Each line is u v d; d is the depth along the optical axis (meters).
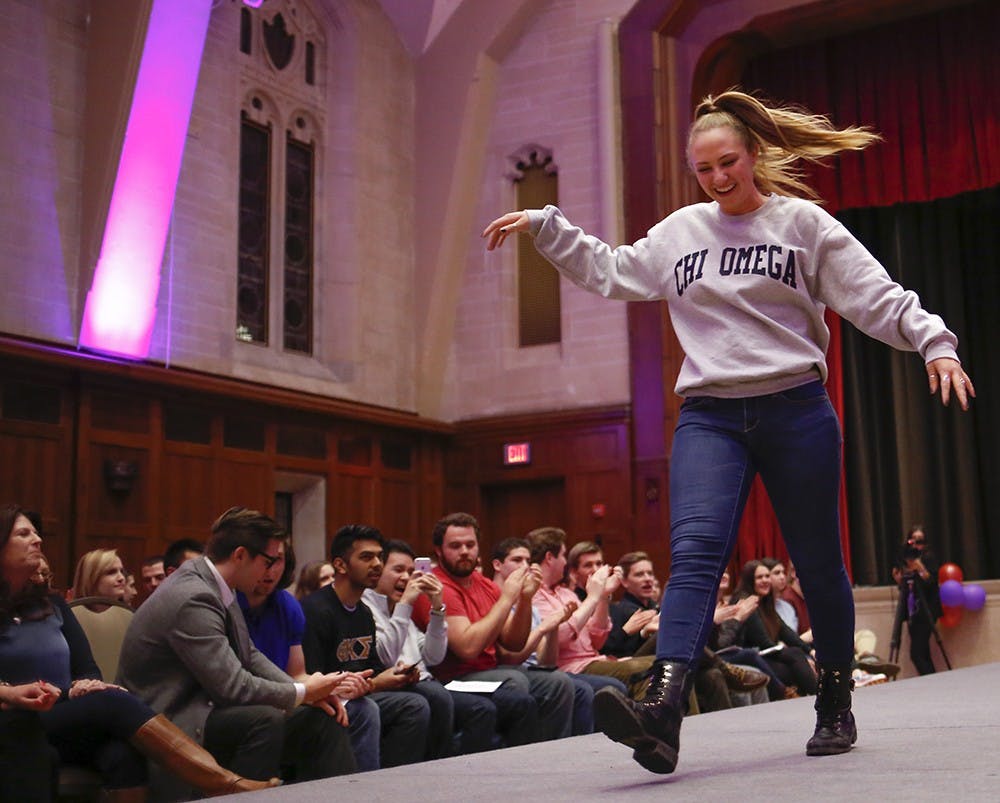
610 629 6.32
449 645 4.96
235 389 10.58
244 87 11.38
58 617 3.71
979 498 14.20
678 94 12.26
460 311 13.18
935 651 11.47
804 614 10.71
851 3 11.88
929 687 5.42
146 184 9.98
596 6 12.66
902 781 1.90
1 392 9.11
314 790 2.38
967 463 14.21
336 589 4.61
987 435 14.17
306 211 12.20
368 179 12.45
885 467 14.43
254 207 11.56
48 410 9.41
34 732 3.14
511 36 12.95
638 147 12.27
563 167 12.66
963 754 2.25
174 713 3.63
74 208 9.80
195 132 10.71
